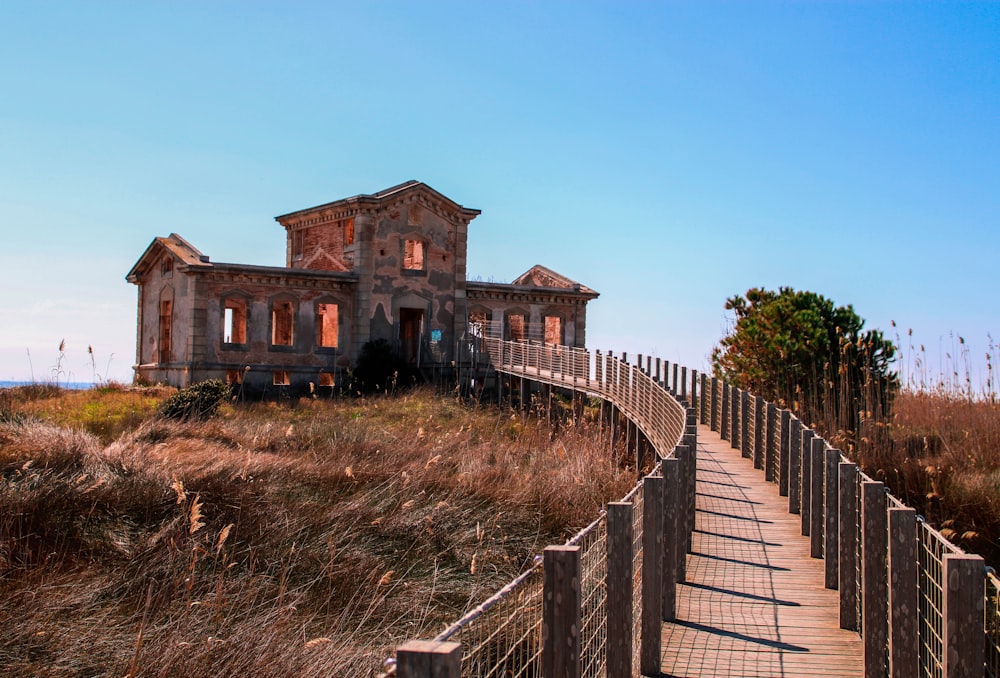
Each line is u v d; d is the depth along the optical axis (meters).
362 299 40.25
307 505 13.84
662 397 20.09
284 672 8.09
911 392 20.45
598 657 7.39
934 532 6.87
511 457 18.55
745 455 20.05
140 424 21.66
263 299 38.62
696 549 11.87
